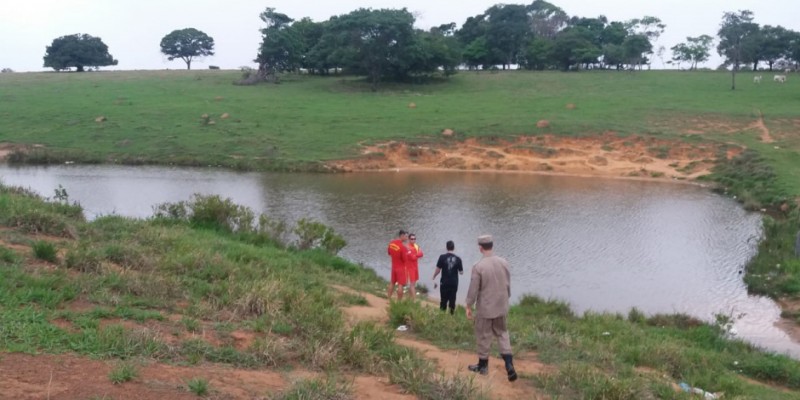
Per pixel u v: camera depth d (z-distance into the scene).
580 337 11.62
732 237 26.28
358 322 9.67
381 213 30.50
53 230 13.27
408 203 33.41
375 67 81.88
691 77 89.50
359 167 47.75
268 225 21.81
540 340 10.66
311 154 49.78
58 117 62.59
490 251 8.16
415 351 8.73
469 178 44.06
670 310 17.25
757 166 41.72
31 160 49.91
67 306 8.13
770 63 103.94
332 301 12.00
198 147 52.28
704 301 18.05
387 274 19.89
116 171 45.62
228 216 21.52
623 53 102.44
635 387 8.12
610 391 7.87
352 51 82.00
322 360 7.52
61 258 10.70
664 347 11.24
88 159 50.12
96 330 7.16
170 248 13.91
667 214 31.30
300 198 34.84
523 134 53.19
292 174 45.25
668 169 46.03
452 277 12.59
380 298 14.59
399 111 63.78
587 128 53.59
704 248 24.34
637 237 26.05
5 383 5.42
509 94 75.56
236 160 48.66
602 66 114.81
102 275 9.79
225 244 16.48
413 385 7.12
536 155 49.78
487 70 105.62
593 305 17.53
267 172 46.16
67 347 6.55
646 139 50.91
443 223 28.19
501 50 106.19
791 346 14.55
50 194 34.16
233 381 6.45
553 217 29.97
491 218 29.50
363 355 7.89
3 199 15.16
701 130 53.47
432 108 65.25
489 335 8.13
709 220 29.80
